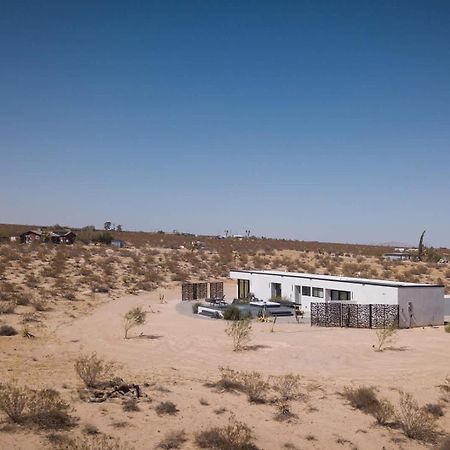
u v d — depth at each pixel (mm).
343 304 35750
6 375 20172
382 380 22016
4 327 28719
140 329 32531
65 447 13344
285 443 15180
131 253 80625
